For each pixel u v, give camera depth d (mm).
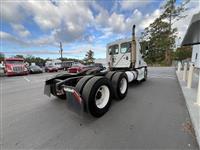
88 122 2785
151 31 28703
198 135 2035
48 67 22297
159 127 2457
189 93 4359
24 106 3930
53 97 4859
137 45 5707
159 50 28234
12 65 14719
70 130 2490
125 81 4410
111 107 3574
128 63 5945
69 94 2971
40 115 3232
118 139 2141
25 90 6465
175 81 7359
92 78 3018
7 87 7609
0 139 2271
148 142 2025
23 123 2834
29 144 2115
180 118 2801
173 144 1959
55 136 2311
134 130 2387
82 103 2707
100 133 2346
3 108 3795
